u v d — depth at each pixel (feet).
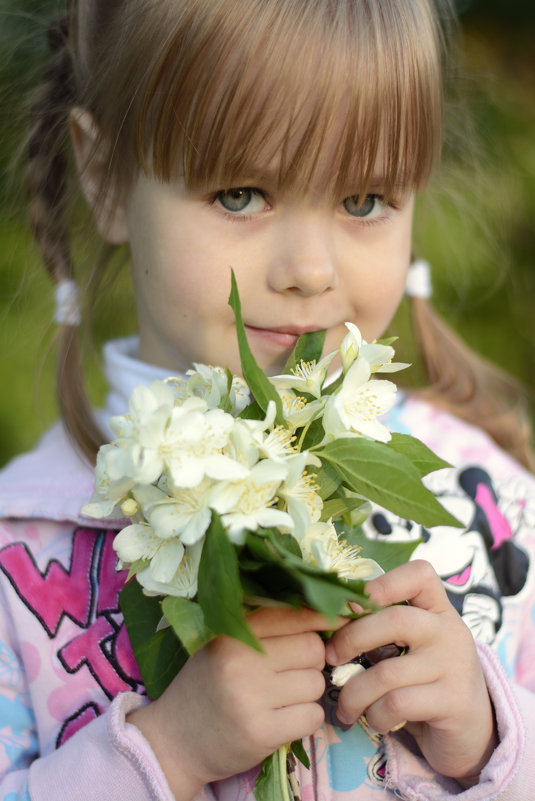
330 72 1.90
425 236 3.63
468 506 2.26
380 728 1.84
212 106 1.91
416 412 2.44
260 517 1.65
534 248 4.15
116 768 1.82
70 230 2.33
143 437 1.65
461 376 2.62
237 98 1.90
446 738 1.86
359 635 1.81
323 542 1.72
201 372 1.83
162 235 2.00
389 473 1.70
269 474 1.66
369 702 1.83
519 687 1.99
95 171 2.17
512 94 4.39
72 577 2.07
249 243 1.96
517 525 2.28
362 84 1.92
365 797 1.95
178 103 1.94
